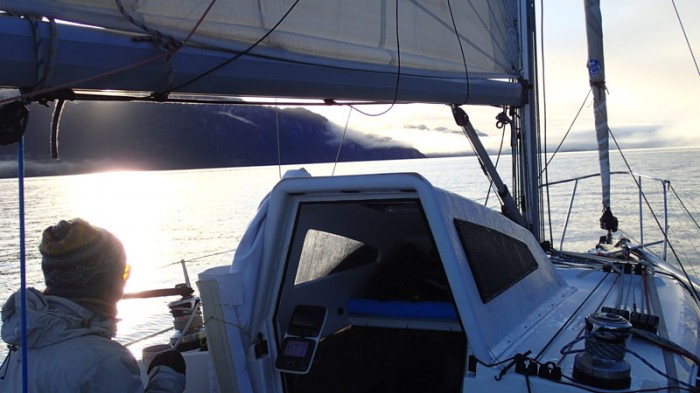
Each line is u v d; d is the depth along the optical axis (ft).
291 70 6.47
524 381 6.25
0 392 5.07
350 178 6.75
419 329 9.07
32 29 4.20
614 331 6.12
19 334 4.66
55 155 4.92
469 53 11.04
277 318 7.55
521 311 8.13
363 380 9.27
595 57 16.94
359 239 9.11
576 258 15.03
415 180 6.53
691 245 43.01
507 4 12.91
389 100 8.63
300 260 7.96
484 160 13.62
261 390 7.07
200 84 5.49
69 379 4.57
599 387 6.13
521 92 14.10
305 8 6.81
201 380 8.18
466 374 6.51
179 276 37.96
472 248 7.09
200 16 5.55
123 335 18.94
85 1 4.63
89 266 4.95
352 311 9.34
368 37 7.98
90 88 4.72
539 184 15.74
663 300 10.92
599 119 17.22
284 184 7.04
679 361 7.43
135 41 4.89
